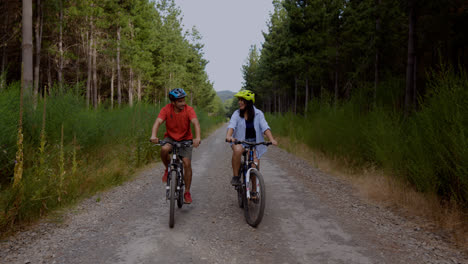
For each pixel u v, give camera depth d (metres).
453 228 4.02
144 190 6.36
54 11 16.70
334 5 18.58
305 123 15.15
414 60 9.31
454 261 3.16
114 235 3.89
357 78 17.52
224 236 3.90
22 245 3.54
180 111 4.71
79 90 8.67
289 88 31.78
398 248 3.51
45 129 6.58
